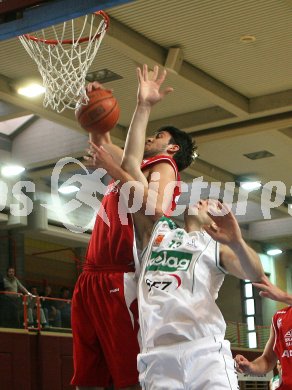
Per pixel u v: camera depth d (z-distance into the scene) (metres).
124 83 14.09
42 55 9.25
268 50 12.95
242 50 12.95
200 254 4.03
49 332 16.47
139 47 12.29
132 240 4.41
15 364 15.30
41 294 21.88
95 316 4.50
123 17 11.72
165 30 12.20
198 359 3.88
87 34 11.16
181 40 12.56
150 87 4.48
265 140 17.55
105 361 4.58
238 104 14.85
